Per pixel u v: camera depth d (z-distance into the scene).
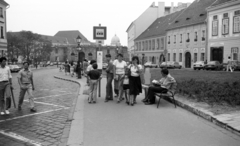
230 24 36.69
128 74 9.50
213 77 19.23
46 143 5.46
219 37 39.16
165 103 9.98
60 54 109.62
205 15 44.38
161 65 48.16
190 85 11.67
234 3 35.47
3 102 8.38
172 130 6.21
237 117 6.82
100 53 12.17
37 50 65.31
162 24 64.38
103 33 12.26
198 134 5.86
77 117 7.71
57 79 26.39
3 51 50.34
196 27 45.38
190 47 47.44
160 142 5.36
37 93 14.04
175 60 53.50
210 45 41.34
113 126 6.64
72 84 20.16
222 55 38.62
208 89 10.38
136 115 7.89
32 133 6.20
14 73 43.00
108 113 8.24
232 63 32.22
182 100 9.49
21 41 60.88
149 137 5.70
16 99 11.75
